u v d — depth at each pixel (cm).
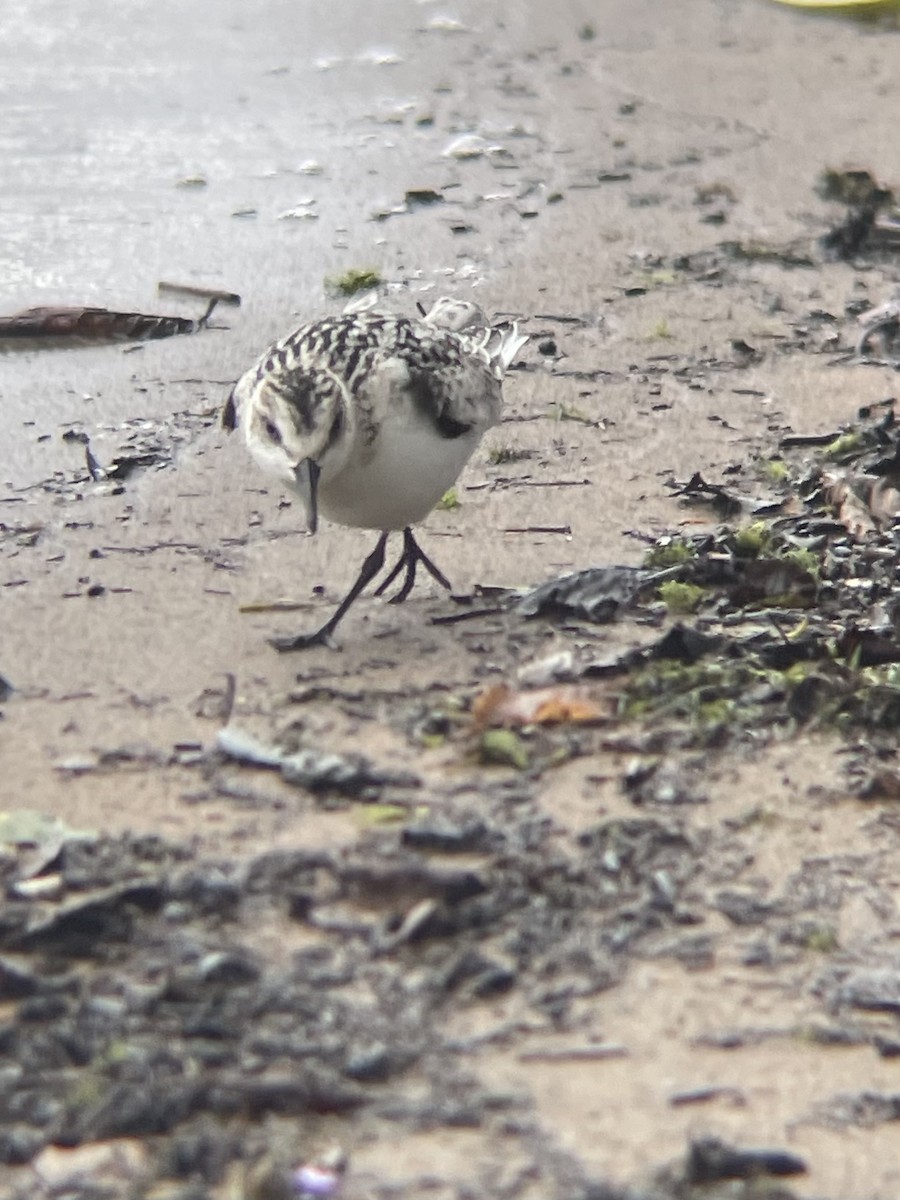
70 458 1383
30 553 1231
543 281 1778
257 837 916
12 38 2498
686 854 919
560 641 1138
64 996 791
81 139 2123
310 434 1067
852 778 996
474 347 1181
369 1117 733
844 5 2753
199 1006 789
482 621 1161
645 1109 747
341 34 2614
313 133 2195
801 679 1067
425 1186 696
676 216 1973
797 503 1330
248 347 1602
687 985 824
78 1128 718
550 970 829
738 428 1466
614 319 1692
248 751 990
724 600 1187
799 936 862
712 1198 698
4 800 941
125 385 1518
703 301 1742
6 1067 749
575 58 2552
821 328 1691
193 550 1245
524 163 2128
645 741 1020
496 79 2445
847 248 1884
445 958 830
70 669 1084
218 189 1997
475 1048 775
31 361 1565
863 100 2380
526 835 923
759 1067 776
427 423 1101
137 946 827
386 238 1880
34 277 1736
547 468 1384
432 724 1030
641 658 1102
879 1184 713
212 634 1133
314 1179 697
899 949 858
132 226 1877
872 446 1414
